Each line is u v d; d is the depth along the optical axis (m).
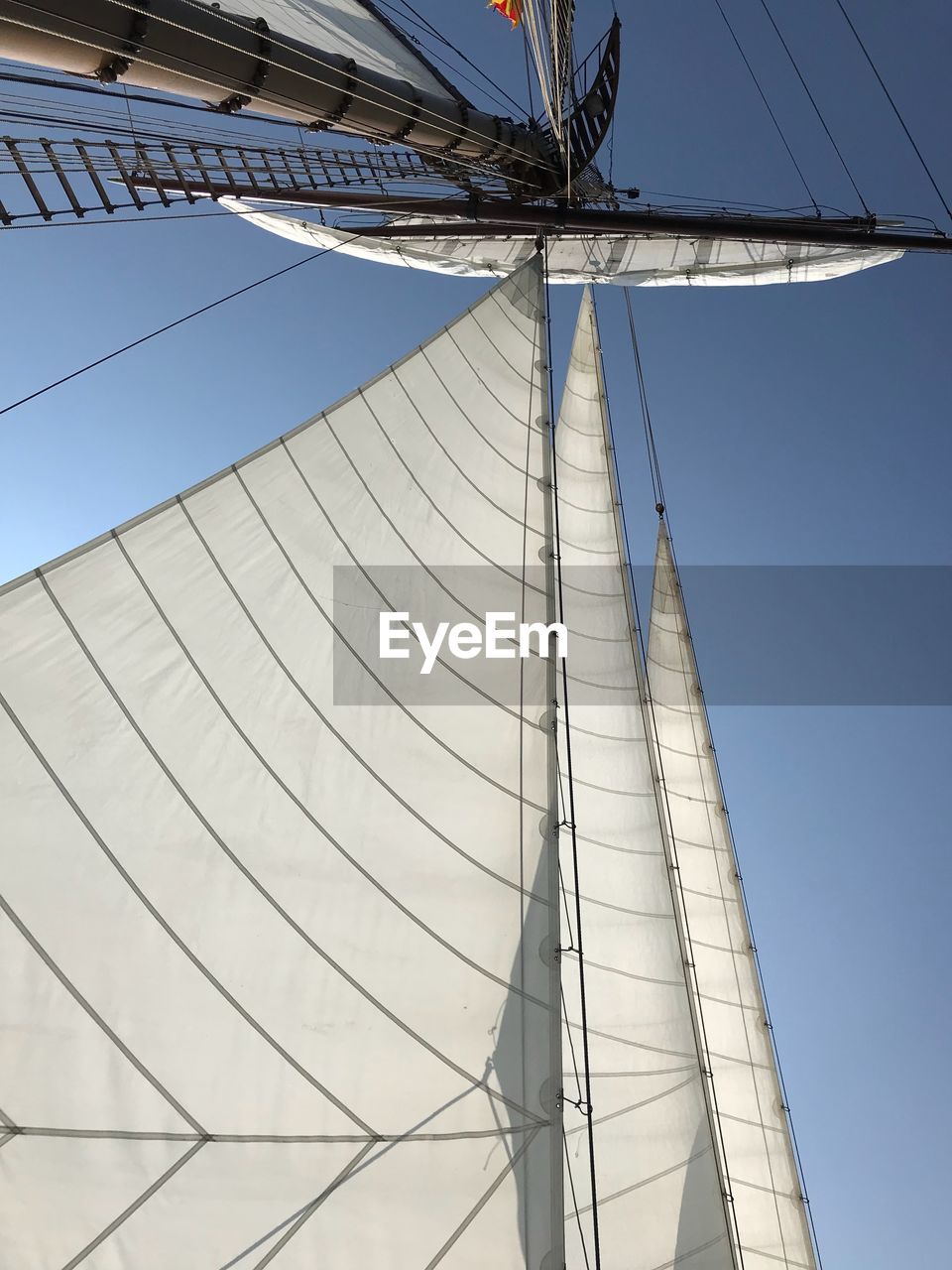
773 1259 14.27
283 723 8.59
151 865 7.25
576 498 19.34
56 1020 6.30
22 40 8.23
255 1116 6.46
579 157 20.83
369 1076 6.86
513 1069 7.15
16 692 7.35
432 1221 6.28
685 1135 11.81
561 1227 6.37
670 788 19.34
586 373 21.86
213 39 9.60
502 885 8.30
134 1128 6.14
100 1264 5.64
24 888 6.68
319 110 12.64
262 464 10.09
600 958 12.46
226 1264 5.84
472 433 12.98
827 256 26.09
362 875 7.96
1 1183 5.66
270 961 7.20
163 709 8.05
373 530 10.68
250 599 9.18
